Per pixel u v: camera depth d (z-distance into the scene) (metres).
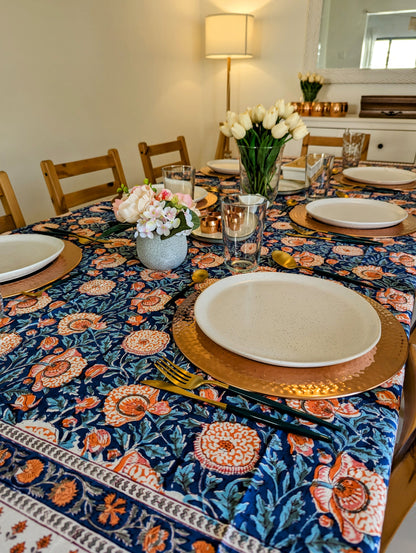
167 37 3.02
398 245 0.95
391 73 2.78
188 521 0.34
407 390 0.55
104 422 0.45
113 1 2.49
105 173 2.72
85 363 0.55
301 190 1.44
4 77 1.97
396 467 0.52
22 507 0.36
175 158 3.42
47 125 2.25
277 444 0.41
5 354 0.57
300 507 0.35
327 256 0.90
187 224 0.78
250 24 2.88
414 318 0.91
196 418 0.45
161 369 0.53
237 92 3.42
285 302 0.66
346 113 2.83
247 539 0.32
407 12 2.61
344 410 0.45
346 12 2.76
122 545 0.32
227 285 0.71
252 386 0.48
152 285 0.78
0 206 2.09
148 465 0.39
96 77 2.50
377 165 1.79
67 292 0.75
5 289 0.76
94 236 1.06
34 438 0.43
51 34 2.16
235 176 1.66
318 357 0.53
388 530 0.49
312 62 2.99
